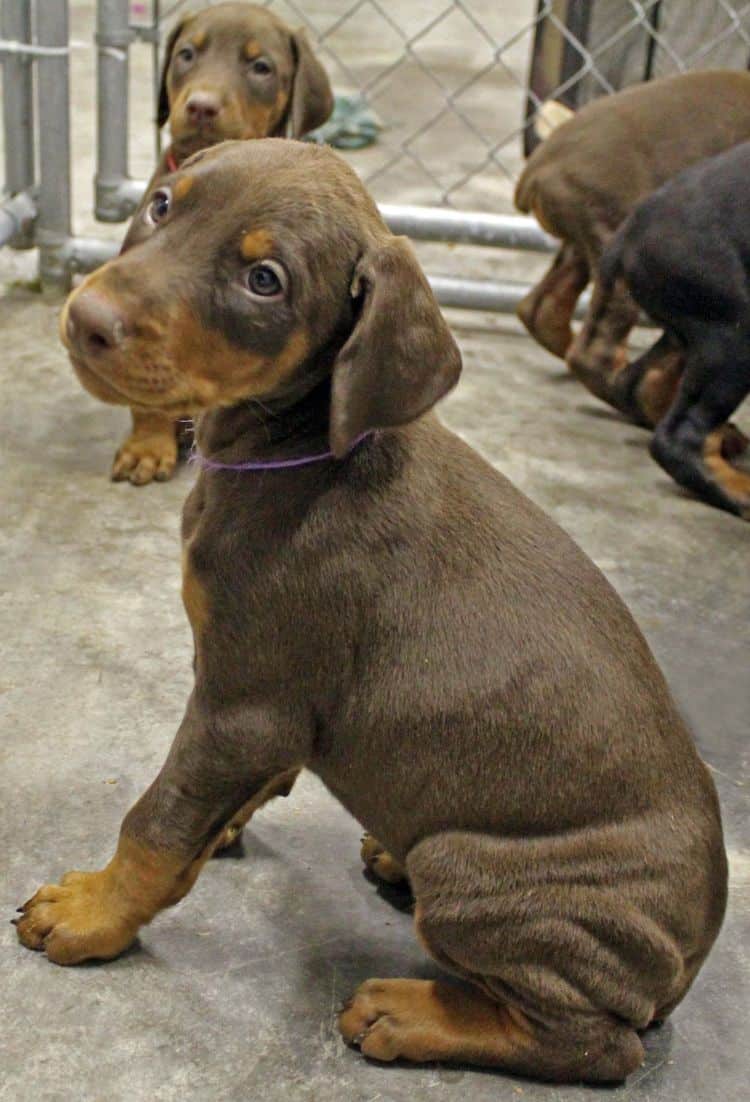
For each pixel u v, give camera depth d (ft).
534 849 2.50
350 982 2.71
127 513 3.76
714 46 5.22
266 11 4.19
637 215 4.04
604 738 2.50
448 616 2.49
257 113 4.09
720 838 2.60
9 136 4.63
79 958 2.66
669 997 2.57
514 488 2.61
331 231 2.36
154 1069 2.55
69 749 3.06
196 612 2.51
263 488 2.48
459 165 6.34
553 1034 2.52
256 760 2.55
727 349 3.90
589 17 5.42
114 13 4.67
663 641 3.54
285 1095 2.53
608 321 4.27
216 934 2.77
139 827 2.57
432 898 2.54
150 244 2.37
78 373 2.39
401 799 2.55
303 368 2.42
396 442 2.51
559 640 2.50
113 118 4.80
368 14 9.45
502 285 4.85
